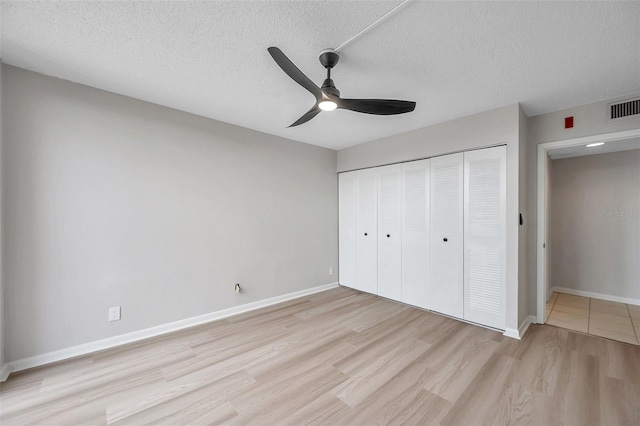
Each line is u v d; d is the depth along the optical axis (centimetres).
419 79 212
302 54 179
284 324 289
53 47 174
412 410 162
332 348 237
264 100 252
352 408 164
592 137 255
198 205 289
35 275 206
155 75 209
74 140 221
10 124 197
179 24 151
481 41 165
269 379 193
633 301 351
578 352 226
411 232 343
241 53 179
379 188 382
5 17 144
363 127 324
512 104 256
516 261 255
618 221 363
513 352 227
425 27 152
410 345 241
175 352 230
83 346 225
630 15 141
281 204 366
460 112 276
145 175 256
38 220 207
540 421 153
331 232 436
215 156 302
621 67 194
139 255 253
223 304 309
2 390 178
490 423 152
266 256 349
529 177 291
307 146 400
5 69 195
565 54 178
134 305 250
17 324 200
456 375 196
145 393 178
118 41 167
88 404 167
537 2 133
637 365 206
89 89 227
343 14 142
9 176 197
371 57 182
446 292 309
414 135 333
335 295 394
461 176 293
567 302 360
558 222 409
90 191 228
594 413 158
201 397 175
